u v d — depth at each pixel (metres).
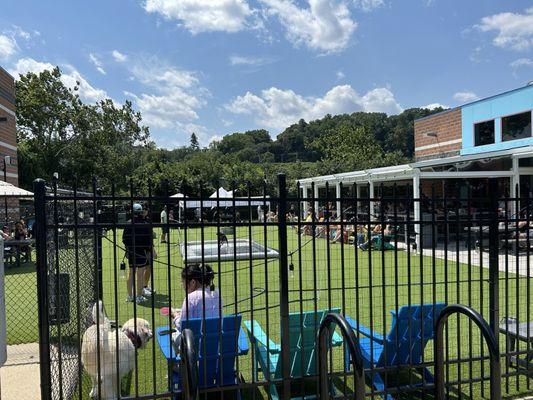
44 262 3.07
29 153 43.41
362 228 15.43
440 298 7.21
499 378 2.59
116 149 53.06
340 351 5.03
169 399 3.79
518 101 20.56
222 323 3.56
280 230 3.48
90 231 5.59
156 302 7.54
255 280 9.49
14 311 7.20
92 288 5.63
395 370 3.92
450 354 4.87
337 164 51.53
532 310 6.39
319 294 7.82
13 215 22.44
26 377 4.32
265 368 4.01
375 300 7.25
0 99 22.00
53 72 47.41
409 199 3.64
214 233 19.77
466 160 15.12
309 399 3.78
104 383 3.55
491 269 3.92
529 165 15.95
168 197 3.29
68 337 4.16
